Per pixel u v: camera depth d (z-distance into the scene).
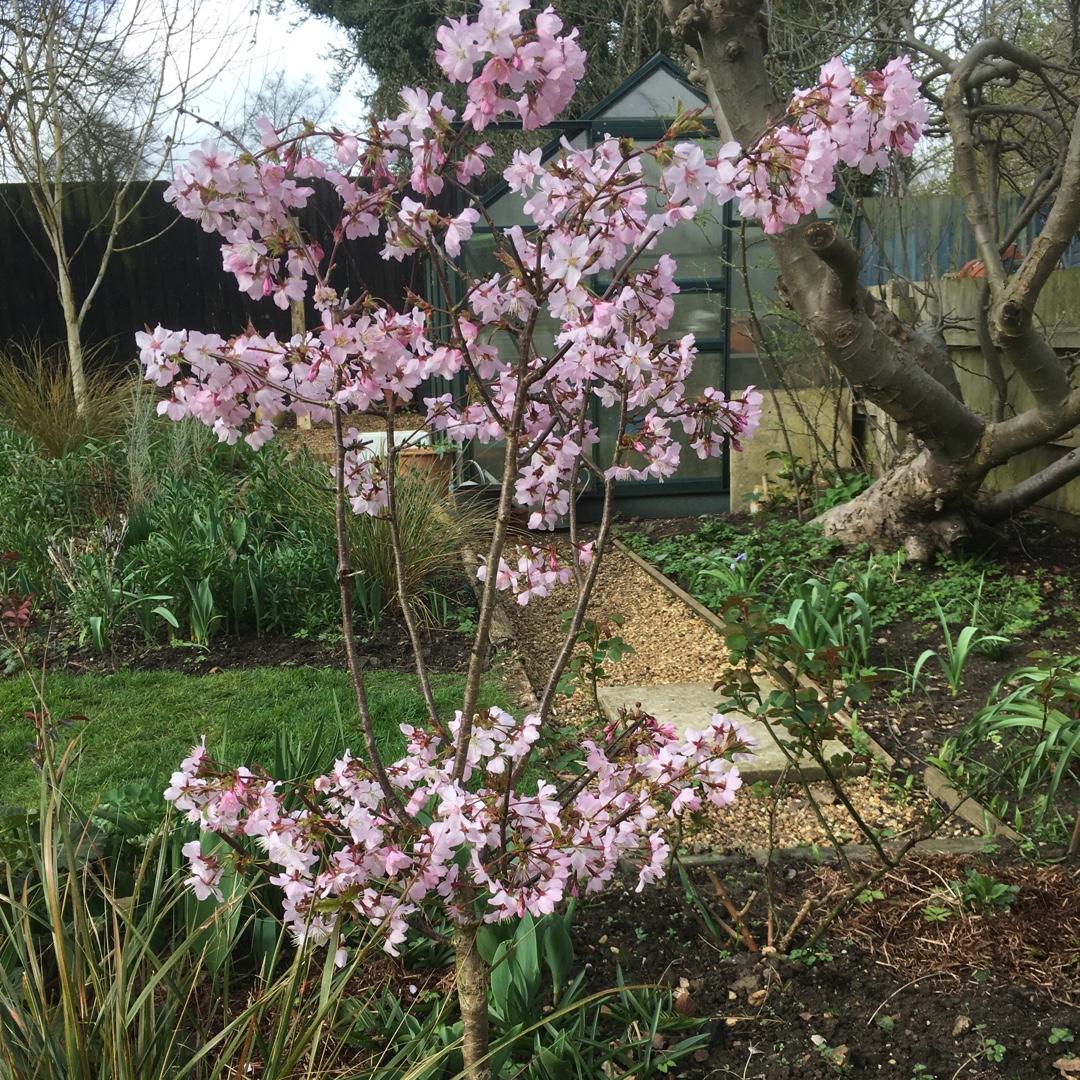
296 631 5.16
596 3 16.12
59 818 2.14
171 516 5.40
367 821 1.86
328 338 1.82
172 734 3.94
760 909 2.80
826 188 1.75
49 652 4.86
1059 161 5.69
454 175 1.96
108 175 11.29
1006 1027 2.31
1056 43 7.89
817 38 8.06
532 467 2.29
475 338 1.86
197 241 11.52
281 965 2.45
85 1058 1.75
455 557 6.02
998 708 3.74
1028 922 2.67
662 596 5.94
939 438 5.43
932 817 2.76
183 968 2.31
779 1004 2.42
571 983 2.48
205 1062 2.04
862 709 4.22
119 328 11.52
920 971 2.52
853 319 4.96
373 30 18.11
